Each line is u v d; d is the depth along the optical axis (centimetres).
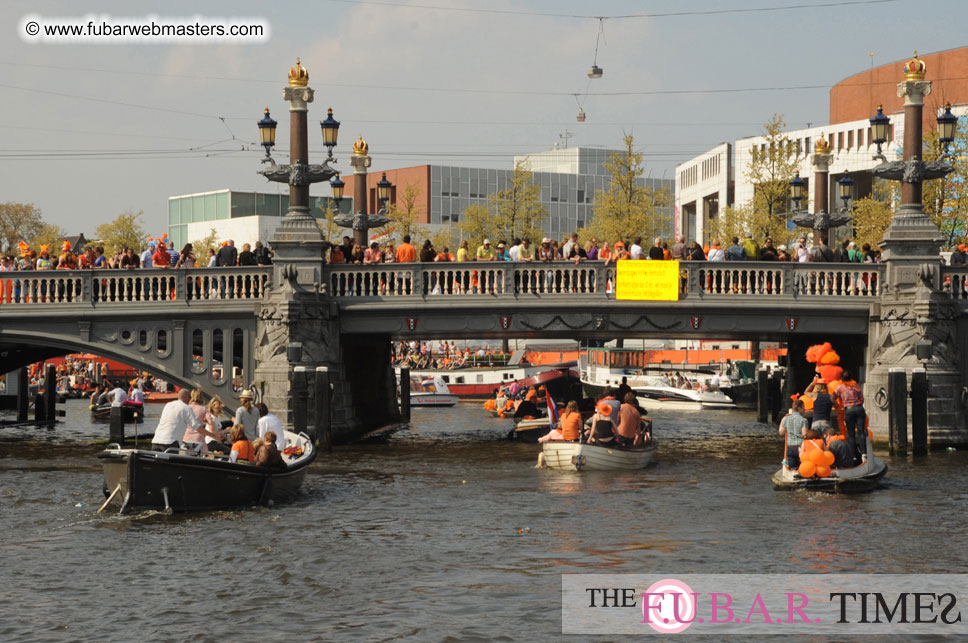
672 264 5706
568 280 5809
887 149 15675
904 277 5659
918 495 4238
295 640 2520
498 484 4594
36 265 6112
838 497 4219
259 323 5766
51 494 4331
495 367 11194
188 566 3156
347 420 6131
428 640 2523
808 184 17012
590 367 11038
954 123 5681
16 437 6988
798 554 3284
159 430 4075
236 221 19450
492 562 3203
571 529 3647
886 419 5628
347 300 5838
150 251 5962
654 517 3844
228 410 5791
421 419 8662
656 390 10125
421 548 3375
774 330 5766
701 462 5338
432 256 6031
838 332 5781
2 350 7162
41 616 2692
